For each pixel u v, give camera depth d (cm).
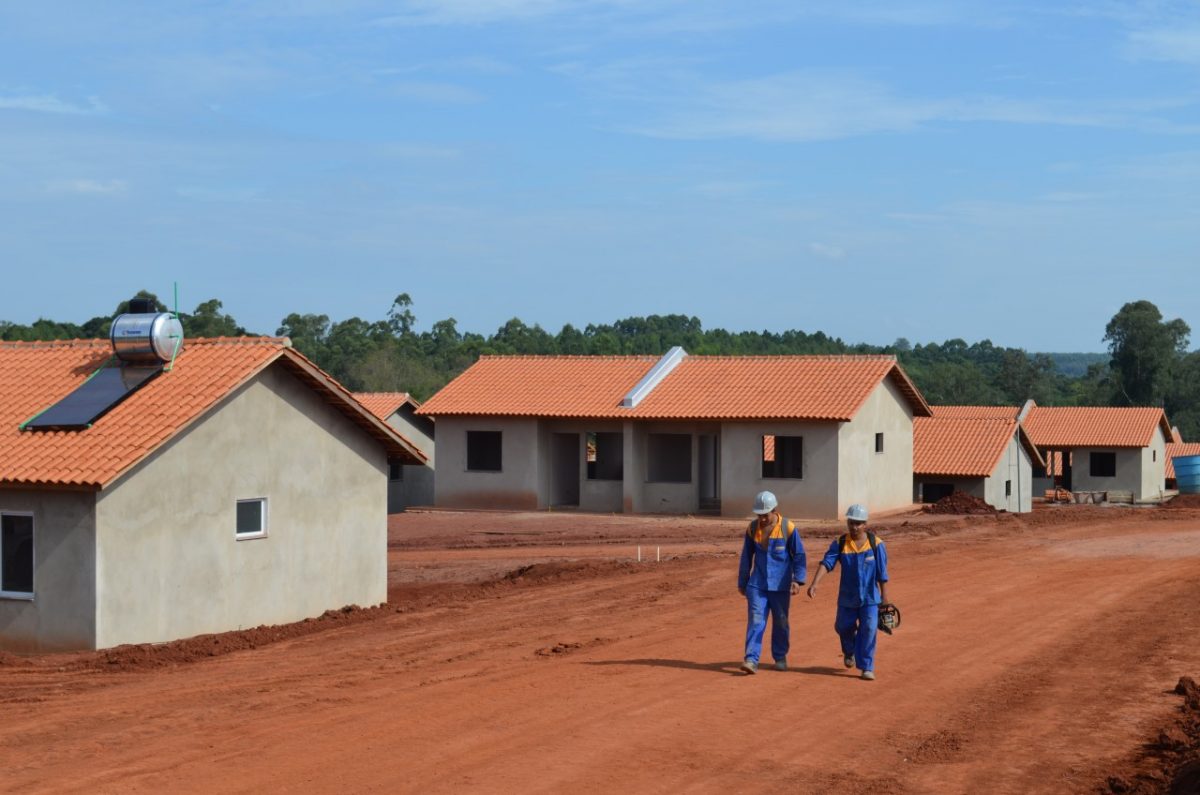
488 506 4378
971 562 2595
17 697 1398
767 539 1434
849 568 1416
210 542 1917
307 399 2109
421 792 963
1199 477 5588
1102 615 1886
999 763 1067
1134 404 11131
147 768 1034
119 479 1769
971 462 4947
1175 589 2177
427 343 11325
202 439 1905
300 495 2092
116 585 1770
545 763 1044
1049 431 6738
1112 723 1210
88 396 1958
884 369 4153
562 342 11888
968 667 1478
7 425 1911
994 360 18638
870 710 1252
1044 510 4291
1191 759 1048
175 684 1464
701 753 1080
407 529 3772
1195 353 11488
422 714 1220
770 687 1347
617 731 1148
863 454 4084
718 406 4050
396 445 2269
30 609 1788
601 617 1925
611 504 4288
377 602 2266
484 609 2080
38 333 7919
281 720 1208
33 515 1783
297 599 2086
